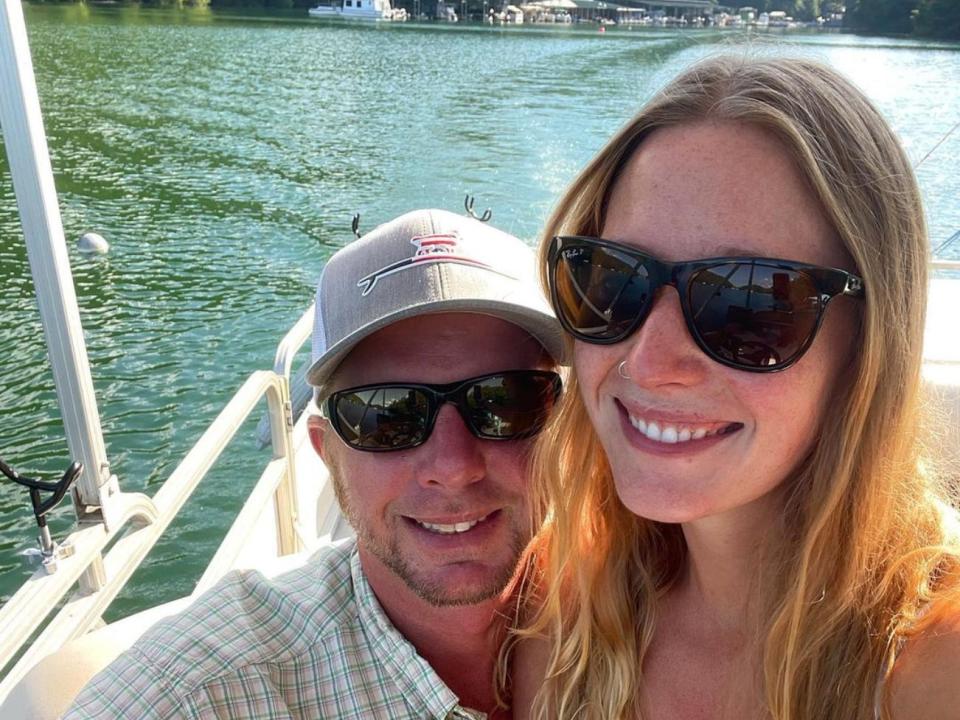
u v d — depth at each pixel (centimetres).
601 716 49
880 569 42
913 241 39
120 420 329
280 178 688
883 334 39
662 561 50
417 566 51
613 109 1040
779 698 43
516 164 745
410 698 49
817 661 42
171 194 631
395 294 49
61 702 54
